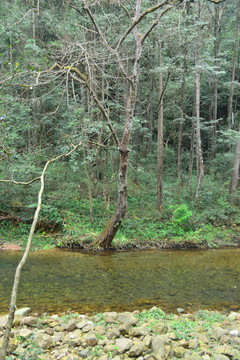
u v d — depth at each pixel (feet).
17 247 32.45
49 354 10.98
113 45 37.47
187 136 82.58
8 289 19.65
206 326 14.14
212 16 66.13
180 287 20.94
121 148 27.91
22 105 28.76
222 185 56.34
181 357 11.02
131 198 48.91
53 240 35.04
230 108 63.98
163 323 14.17
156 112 76.64
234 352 11.25
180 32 39.19
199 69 46.50
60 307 16.85
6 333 7.72
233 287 21.12
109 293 19.43
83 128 32.12
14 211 38.96
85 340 11.91
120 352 11.09
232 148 63.46
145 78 63.36
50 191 42.60
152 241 35.73
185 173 71.77
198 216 43.09
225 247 36.27
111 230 31.81
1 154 20.66
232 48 75.20
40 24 44.75
